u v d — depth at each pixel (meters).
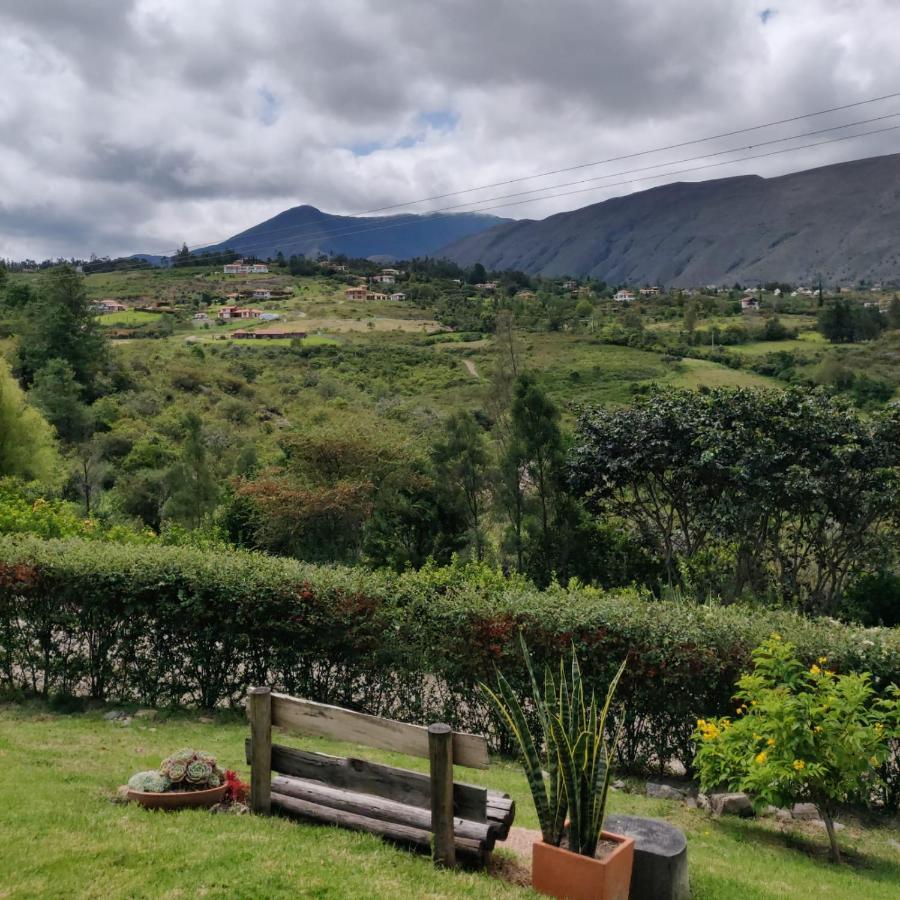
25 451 34.53
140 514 37.16
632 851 4.42
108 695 9.13
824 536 19.17
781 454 17.86
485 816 4.44
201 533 20.75
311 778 4.99
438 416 49.50
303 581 8.83
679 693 7.70
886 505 17.95
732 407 19.09
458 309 139.38
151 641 9.03
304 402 66.31
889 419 18.22
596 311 132.00
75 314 65.81
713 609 8.20
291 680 8.92
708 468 18.67
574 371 72.75
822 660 7.00
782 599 19.28
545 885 4.23
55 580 9.00
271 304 148.25
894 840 6.84
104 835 4.55
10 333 67.88
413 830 4.64
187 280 179.12
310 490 24.80
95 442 48.78
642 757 7.98
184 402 63.88
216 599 8.81
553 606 8.20
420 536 23.00
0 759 6.36
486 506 23.08
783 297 173.62
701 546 20.91
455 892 4.08
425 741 4.54
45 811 4.93
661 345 89.06
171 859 4.27
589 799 4.27
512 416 20.97
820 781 5.93
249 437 52.94
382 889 4.04
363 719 4.75
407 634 8.53
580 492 20.38
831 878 5.61
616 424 20.14
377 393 70.31
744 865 5.64
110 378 65.38
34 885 3.87
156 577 8.84
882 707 7.05
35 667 9.11
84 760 6.61
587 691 7.95
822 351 79.88
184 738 7.86
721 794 7.26
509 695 4.56
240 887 3.98
